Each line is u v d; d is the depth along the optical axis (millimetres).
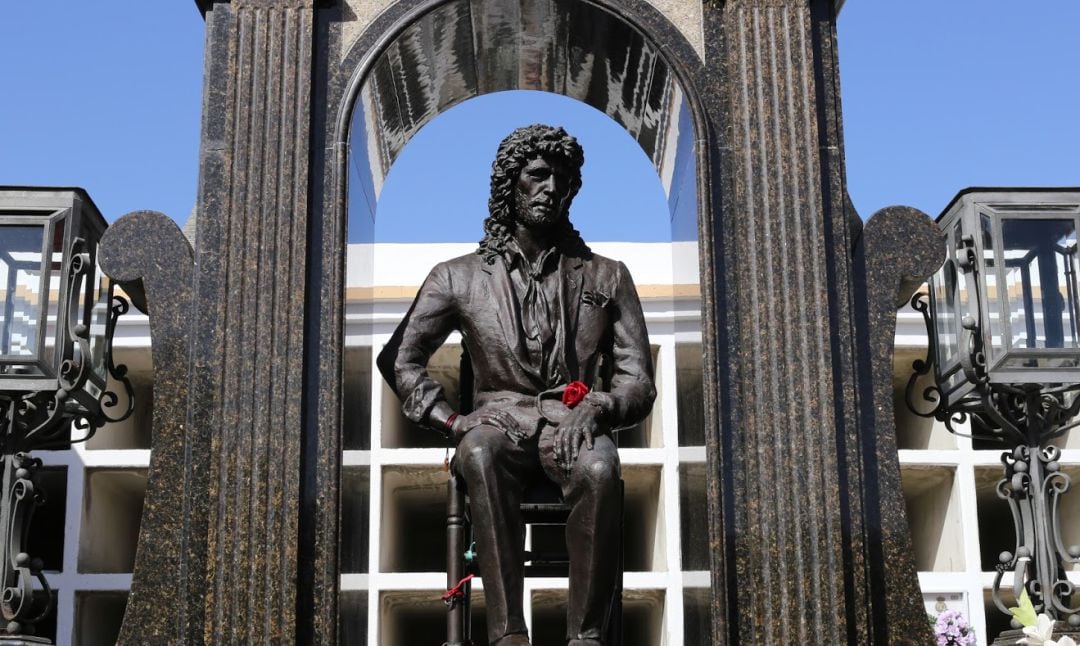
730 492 6262
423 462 13375
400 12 6863
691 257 6848
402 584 13180
